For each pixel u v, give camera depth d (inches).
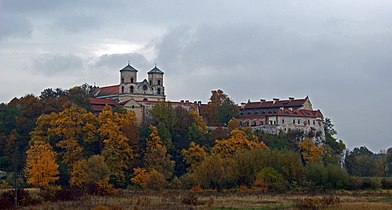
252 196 4955.7
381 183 6461.6
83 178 6422.2
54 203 3846.0
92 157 6373.0
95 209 3326.8
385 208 3309.5
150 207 3577.8
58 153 7706.7
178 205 3764.8
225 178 6289.4
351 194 5339.6
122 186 7362.2
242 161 6466.5
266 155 6501.0
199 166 6550.2
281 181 6117.1
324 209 3376.0
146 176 6550.2
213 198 4589.1
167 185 6545.3
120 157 7677.2
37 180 6259.8
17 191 3890.3
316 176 6294.3
